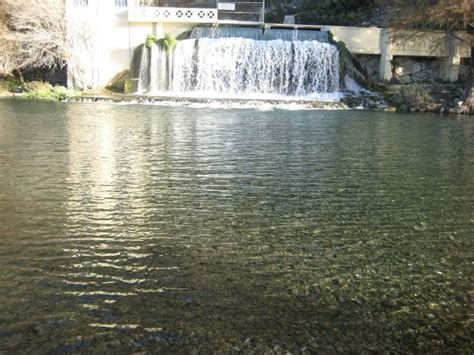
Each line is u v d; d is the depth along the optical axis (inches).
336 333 181.5
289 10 1859.0
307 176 423.8
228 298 204.7
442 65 1411.2
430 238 279.1
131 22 1380.4
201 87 1312.7
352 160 496.7
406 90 1205.1
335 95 1267.2
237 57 1296.8
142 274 224.8
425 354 171.3
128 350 167.6
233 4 1630.2
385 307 200.8
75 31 1357.0
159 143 571.8
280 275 227.0
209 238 271.6
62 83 1471.5
